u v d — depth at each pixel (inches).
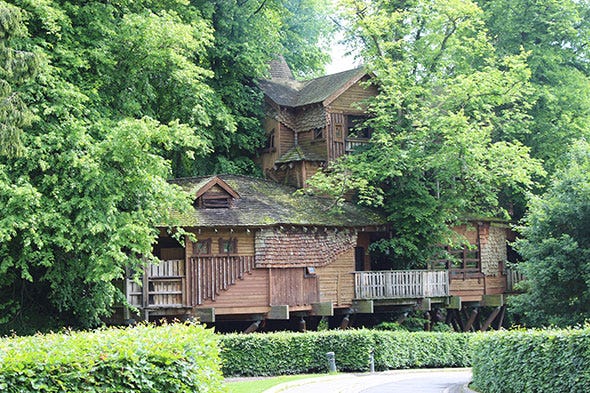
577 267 1417.3
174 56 1368.1
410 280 1667.1
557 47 1984.5
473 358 1041.5
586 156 1539.1
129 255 1355.8
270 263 1502.2
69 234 1151.0
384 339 1365.7
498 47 1968.5
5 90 941.2
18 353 508.1
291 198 1662.2
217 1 1825.8
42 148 1125.1
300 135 1833.2
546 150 1914.4
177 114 1525.6
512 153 1637.6
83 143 1155.9
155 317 1425.9
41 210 1120.2
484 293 1836.9
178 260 1428.4
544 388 792.9
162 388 554.9
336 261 1608.0
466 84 1646.2
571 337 739.4
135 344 553.6
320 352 1300.4
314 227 1561.3
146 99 1445.6
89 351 530.9
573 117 1947.6
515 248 1520.7
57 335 598.2
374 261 1801.2
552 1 1927.9
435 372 1374.3
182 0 1487.5
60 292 1234.0
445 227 1679.4
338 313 1628.9
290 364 1259.8
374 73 1769.2
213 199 1505.9
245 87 1852.9
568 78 1947.6
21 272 1176.2
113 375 532.4
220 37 1795.0
